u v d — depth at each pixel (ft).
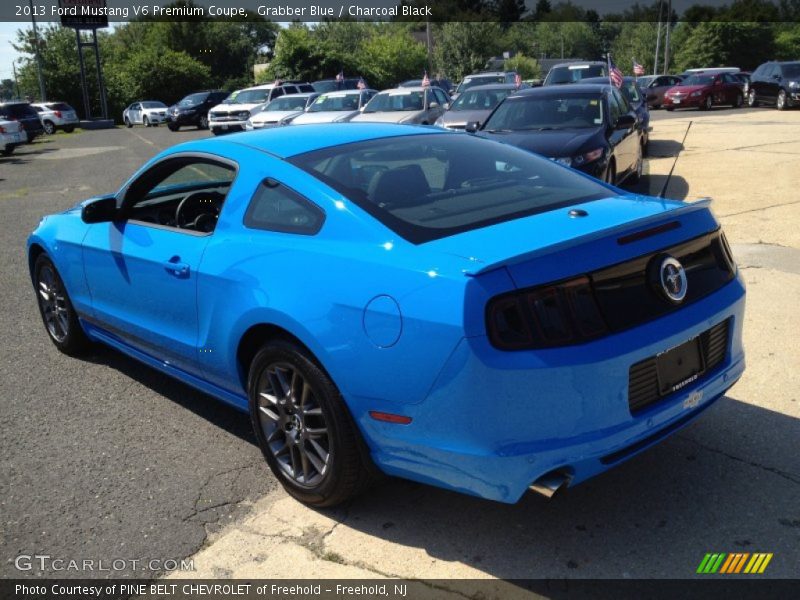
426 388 8.54
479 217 9.83
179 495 11.18
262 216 11.04
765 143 48.80
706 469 11.03
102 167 61.67
